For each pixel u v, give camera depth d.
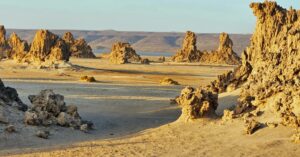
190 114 32.84
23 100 47.16
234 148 25.55
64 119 33.38
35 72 88.50
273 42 44.47
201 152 25.16
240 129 29.06
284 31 42.84
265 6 46.31
